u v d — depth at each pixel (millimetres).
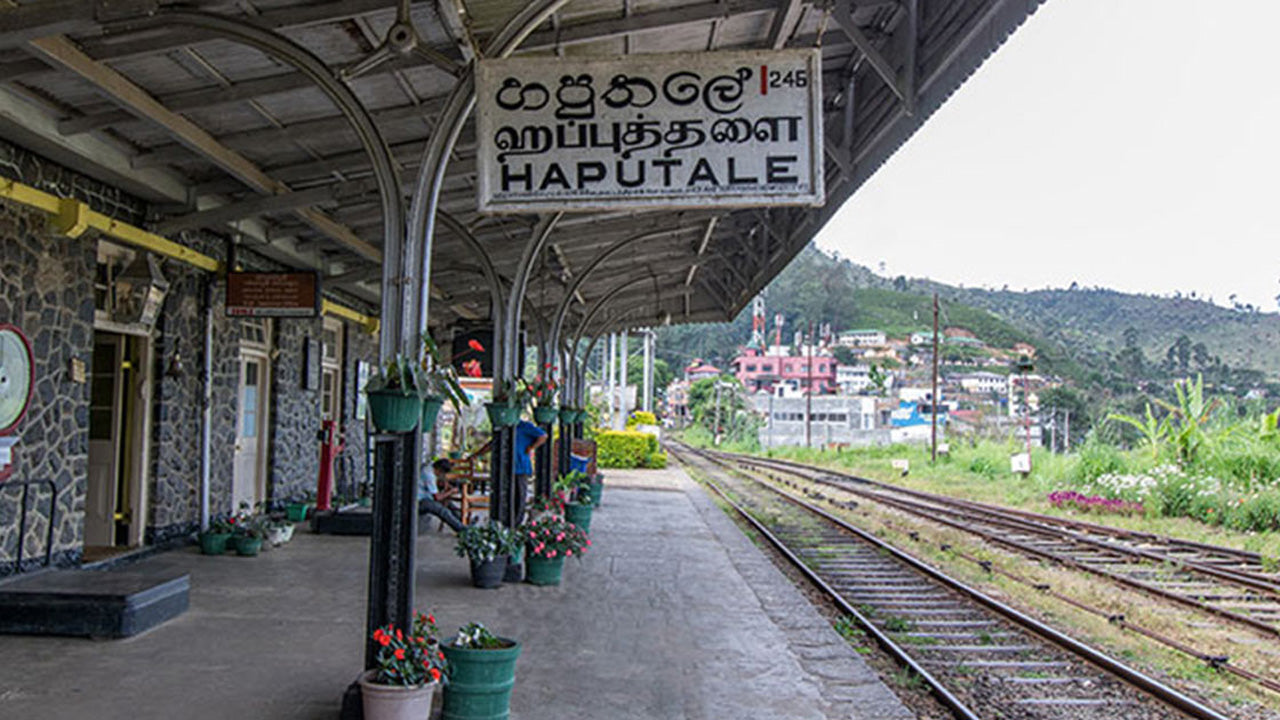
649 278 15617
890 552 11750
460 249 12070
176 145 7508
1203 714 5367
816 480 25969
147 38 5391
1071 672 6379
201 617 6445
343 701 4430
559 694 5090
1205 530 15258
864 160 7848
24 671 5105
